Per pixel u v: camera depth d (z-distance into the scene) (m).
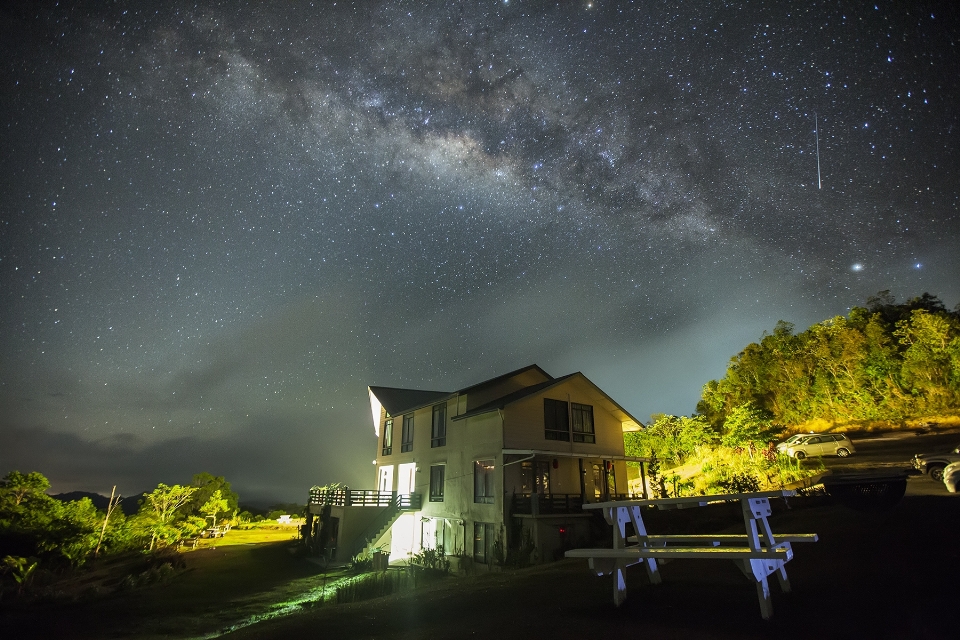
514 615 6.77
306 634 7.45
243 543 36.69
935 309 38.72
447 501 26.09
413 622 7.41
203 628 13.99
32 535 27.66
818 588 6.03
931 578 5.91
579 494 24.39
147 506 34.56
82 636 13.52
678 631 5.05
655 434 39.91
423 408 29.94
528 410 24.14
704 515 19.28
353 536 27.25
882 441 28.78
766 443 29.45
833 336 39.06
